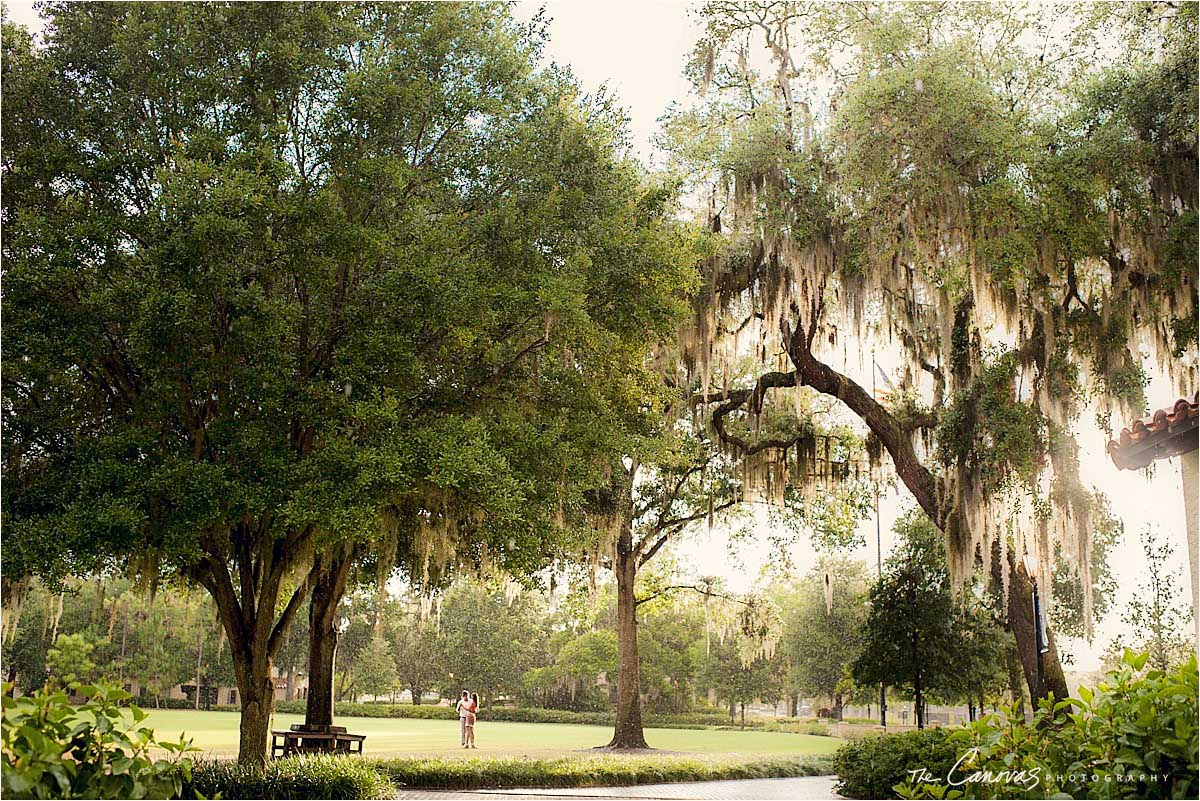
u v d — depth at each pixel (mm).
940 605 23234
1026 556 19469
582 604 30047
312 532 13430
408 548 17688
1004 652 23891
